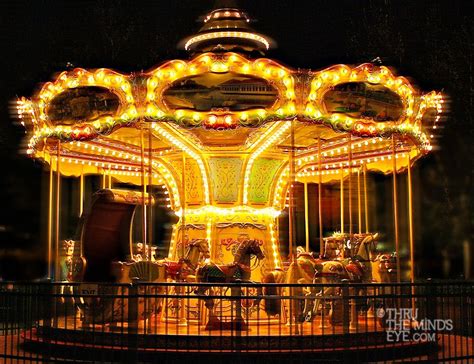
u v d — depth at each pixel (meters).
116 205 12.58
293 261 11.96
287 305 12.01
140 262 12.00
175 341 10.16
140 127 11.50
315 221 23.31
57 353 10.61
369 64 10.62
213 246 12.66
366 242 13.58
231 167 12.78
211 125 10.54
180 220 13.40
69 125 11.32
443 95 12.05
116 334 10.40
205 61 10.26
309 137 13.41
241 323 10.32
